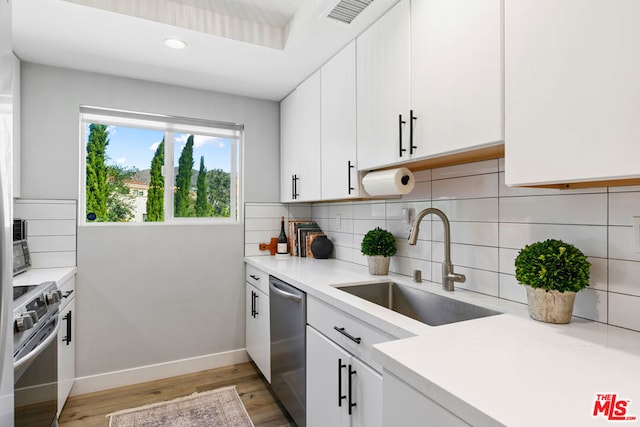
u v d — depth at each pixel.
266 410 2.09
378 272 1.93
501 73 1.05
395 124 1.53
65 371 1.96
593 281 1.10
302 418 1.74
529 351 0.85
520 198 1.33
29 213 2.14
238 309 2.78
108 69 2.29
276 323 2.08
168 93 2.55
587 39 0.82
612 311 1.05
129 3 1.68
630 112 0.74
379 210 2.15
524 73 0.96
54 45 1.96
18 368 1.10
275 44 2.01
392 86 1.54
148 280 2.48
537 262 1.08
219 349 2.71
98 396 2.24
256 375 2.56
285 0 1.77
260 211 2.87
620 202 1.04
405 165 1.63
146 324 2.47
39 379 1.37
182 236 2.59
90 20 1.71
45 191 2.19
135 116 2.49
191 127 2.72
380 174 1.63
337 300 1.42
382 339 1.18
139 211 2.59
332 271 2.07
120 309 2.39
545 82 0.91
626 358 0.81
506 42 1.01
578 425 0.55
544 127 0.91
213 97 2.71
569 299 1.06
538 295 1.09
